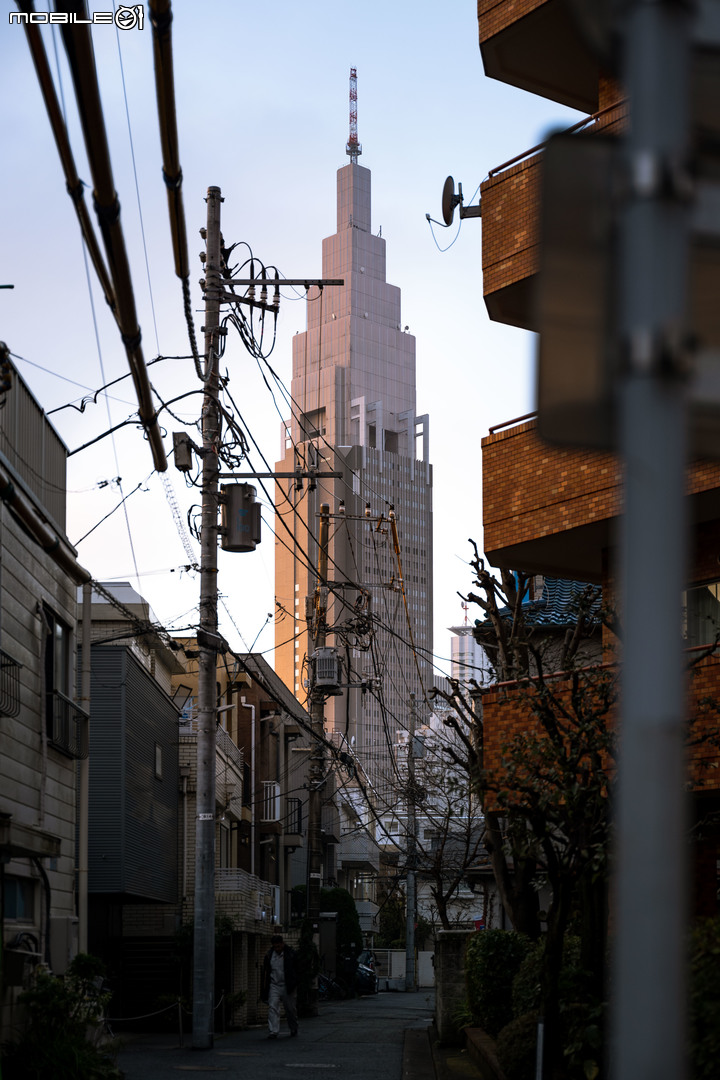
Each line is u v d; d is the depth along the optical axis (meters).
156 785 26.83
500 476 17.97
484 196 18.38
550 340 2.18
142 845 24.91
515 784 11.84
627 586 2.08
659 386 2.06
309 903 31.98
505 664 17.73
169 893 28.12
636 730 2.05
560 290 2.18
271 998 23.14
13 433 15.55
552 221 2.20
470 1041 17.58
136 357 12.29
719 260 2.14
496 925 30.05
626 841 2.04
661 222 2.08
